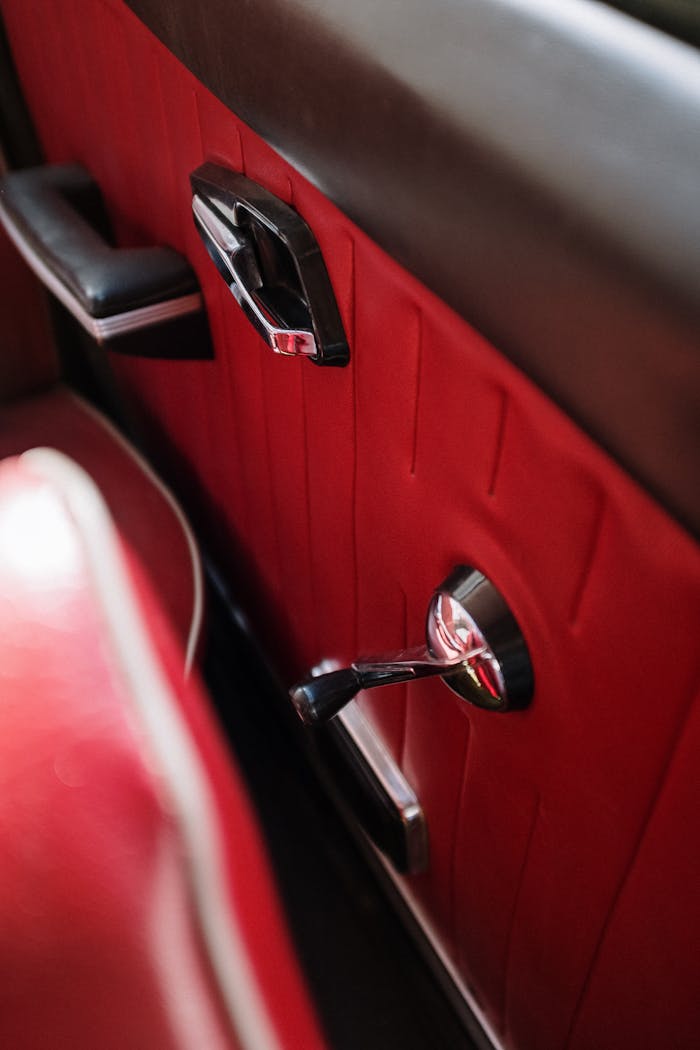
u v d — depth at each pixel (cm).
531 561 44
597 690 43
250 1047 20
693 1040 50
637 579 37
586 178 32
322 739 89
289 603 94
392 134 41
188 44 57
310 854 113
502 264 37
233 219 59
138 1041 20
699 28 33
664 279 30
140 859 21
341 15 43
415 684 66
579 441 37
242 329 71
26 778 23
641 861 46
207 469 102
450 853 76
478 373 42
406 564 60
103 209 97
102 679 25
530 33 36
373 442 57
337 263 52
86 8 74
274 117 51
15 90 105
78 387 131
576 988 62
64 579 27
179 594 89
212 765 25
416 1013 101
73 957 21
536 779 53
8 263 102
